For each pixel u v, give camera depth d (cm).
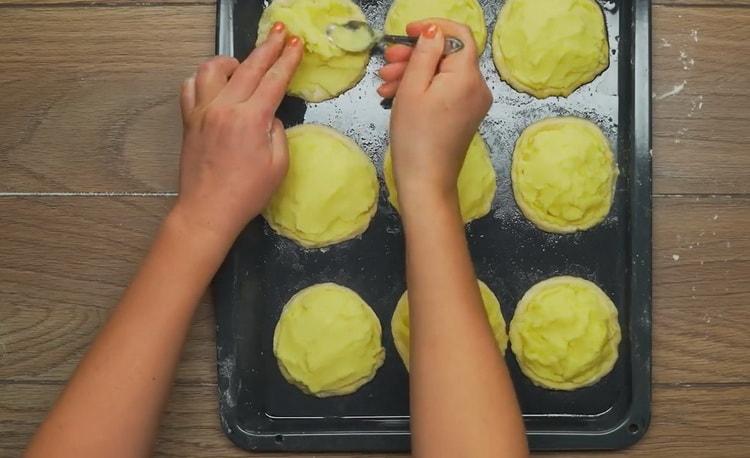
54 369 107
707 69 106
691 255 106
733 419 105
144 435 94
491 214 106
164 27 107
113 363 94
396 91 99
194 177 98
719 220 106
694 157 106
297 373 105
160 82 107
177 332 96
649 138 104
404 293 106
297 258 106
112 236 107
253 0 106
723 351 105
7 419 107
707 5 106
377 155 107
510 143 107
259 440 104
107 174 107
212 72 100
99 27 108
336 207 105
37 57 108
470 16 106
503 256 106
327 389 105
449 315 91
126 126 107
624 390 105
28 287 107
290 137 105
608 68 106
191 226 98
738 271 105
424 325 91
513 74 106
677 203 106
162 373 95
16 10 108
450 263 92
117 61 108
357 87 107
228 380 104
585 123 106
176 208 99
